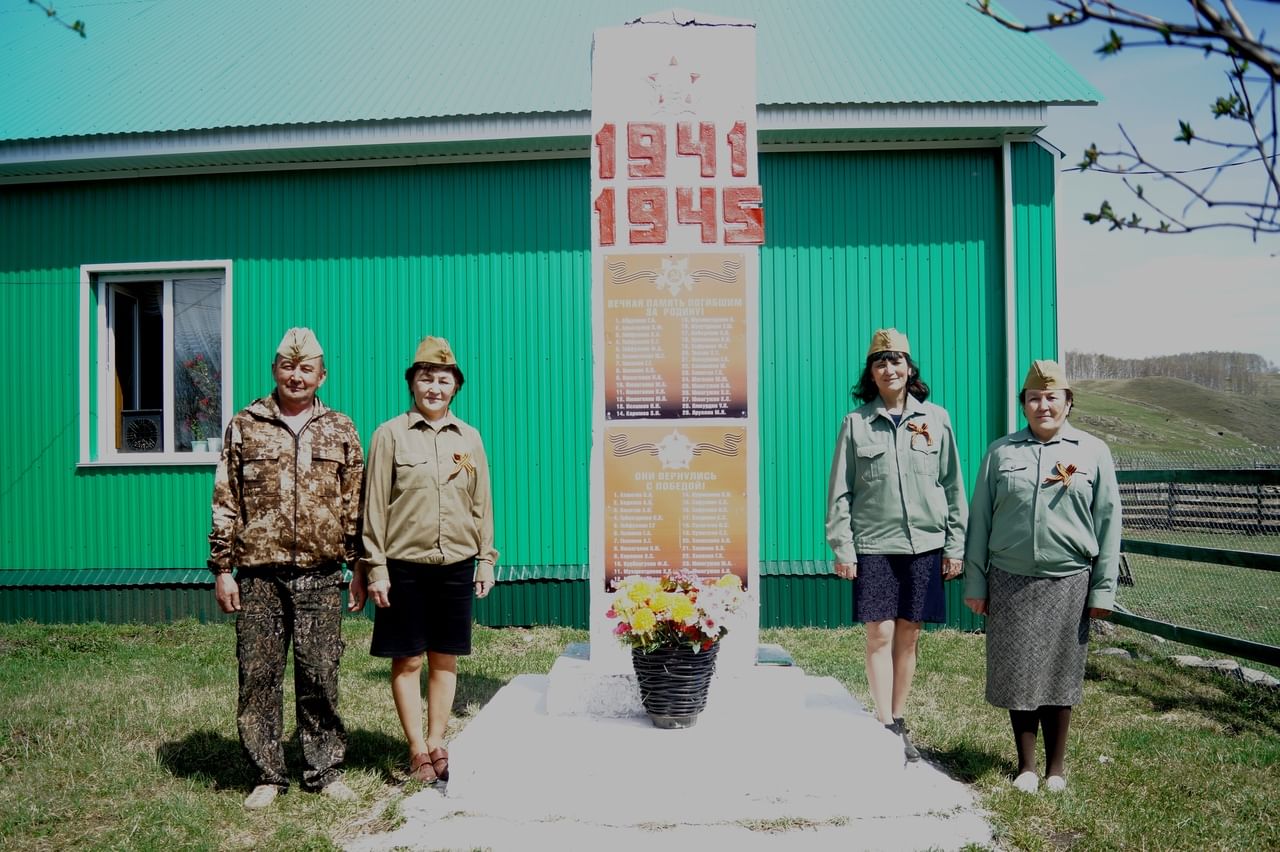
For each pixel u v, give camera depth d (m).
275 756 3.93
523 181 7.65
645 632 4.02
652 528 4.65
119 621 7.66
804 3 9.00
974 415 7.43
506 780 3.83
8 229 8.03
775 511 7.47
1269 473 5.55
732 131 4.75
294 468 3.92
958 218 7.47
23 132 7.46
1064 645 3.95
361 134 7.23
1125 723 5.02
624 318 4.71
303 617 3.94
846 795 3.85
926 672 6.00
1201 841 3.49
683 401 4.68
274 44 8.74
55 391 7.96
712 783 3.84
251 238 7.83
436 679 4.29
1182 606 8.28
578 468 7.59
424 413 4.23
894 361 4.36
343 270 7.76
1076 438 4.02
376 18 9.18
